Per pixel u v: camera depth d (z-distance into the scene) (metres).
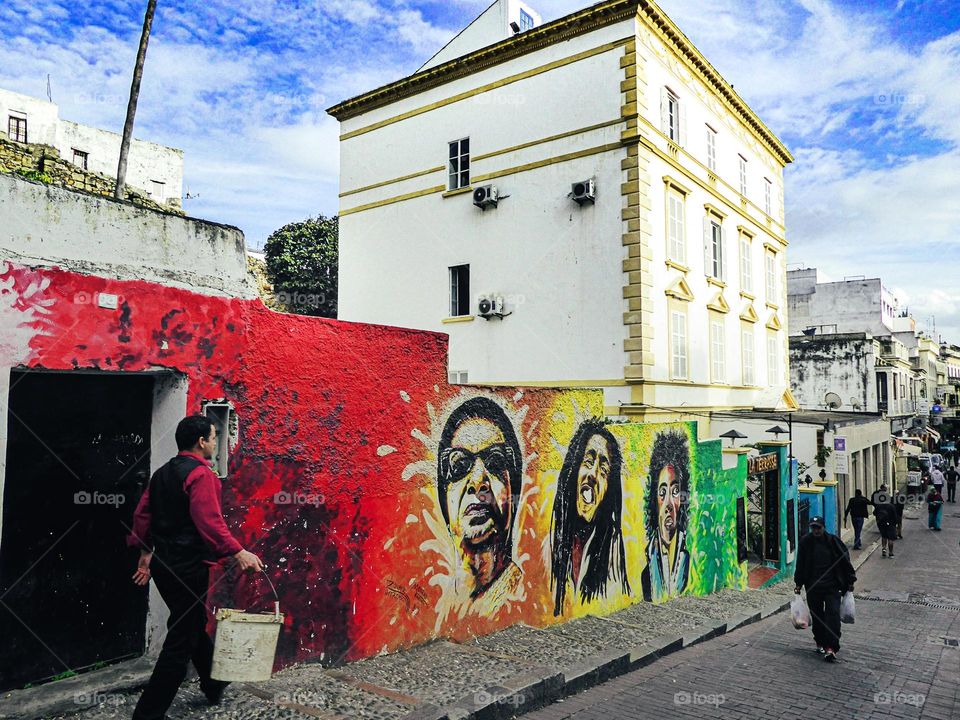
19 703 3.74
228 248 4.82
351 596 5.50
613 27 15.91
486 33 18.67
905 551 19.05
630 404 15.34
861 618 11.13
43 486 4.05
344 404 5.50
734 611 10.33
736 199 21.48
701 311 18.64
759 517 15.17
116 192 9.69
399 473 5.99
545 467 7.92
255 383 4.84
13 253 3.69
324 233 32.59
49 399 4.09
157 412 4.55
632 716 5.35
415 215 19.47
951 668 7.63
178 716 3.93
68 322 3.89
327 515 5.32
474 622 6.79
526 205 17.17
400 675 5.23
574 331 16.20
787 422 18.84
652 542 10.24
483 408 7.00
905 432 41.62
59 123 24.92
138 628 4.50
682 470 11.20
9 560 3.89
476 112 18.27
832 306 48.31
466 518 6.73
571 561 8.32
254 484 4.80
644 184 15.61
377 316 20.14
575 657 6.39
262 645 3.84
